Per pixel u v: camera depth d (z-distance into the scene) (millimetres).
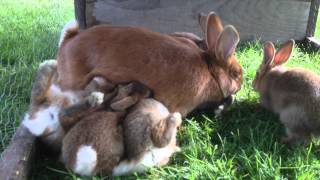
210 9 1857
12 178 889
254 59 1601
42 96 1021
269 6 1891
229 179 948
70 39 1147
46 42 1776
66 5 2672
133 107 1001
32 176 973
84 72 1080
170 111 1095
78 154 919
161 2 1820
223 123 1199
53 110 1010
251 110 1286
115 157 941
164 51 1093
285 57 1335
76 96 1034
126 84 1051
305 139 1115
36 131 1006
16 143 985
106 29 1134
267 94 1264
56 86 1043
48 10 2443
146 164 972
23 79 1368
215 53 1155
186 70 1092
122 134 960
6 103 1205
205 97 1153
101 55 1080
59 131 1000
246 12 1884
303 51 1863
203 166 987
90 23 1800
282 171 1002
